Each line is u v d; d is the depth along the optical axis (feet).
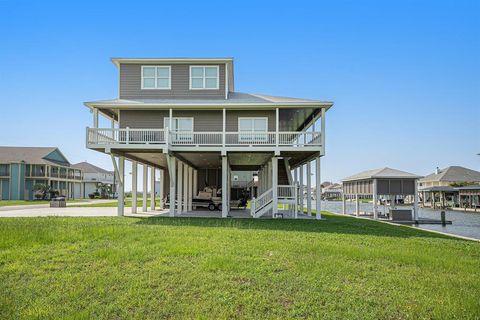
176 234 34.60
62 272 20.79
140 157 68.95
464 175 191.83
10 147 180.24
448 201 170.71
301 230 40.70
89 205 109.19
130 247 27.27
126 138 55.83
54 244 28.12
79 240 30.22
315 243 30.94
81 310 15.62
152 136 61.41
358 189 89.15
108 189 251.60
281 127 76.13
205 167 95.76
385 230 45.16
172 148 57.41
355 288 18.74
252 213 60.23
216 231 37.35
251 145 58.08
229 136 63.46
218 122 63.77
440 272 22.25
